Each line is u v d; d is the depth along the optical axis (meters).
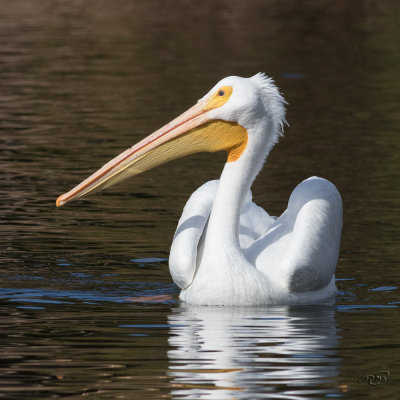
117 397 8.20
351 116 25.12
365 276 12.71
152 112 25.11
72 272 12.81
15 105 26.30
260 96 11.62
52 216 15.82
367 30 41.91
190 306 11.34
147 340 9.85
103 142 21.75
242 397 8.23
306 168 19.52
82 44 37.47
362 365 9.06
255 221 12.55
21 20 43.81
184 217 12.11
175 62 33.56
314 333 10.12
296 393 8.33
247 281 11.26
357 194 17.30
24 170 19.11
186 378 8.65
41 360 9.19
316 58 34.72
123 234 14.77
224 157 21.16
